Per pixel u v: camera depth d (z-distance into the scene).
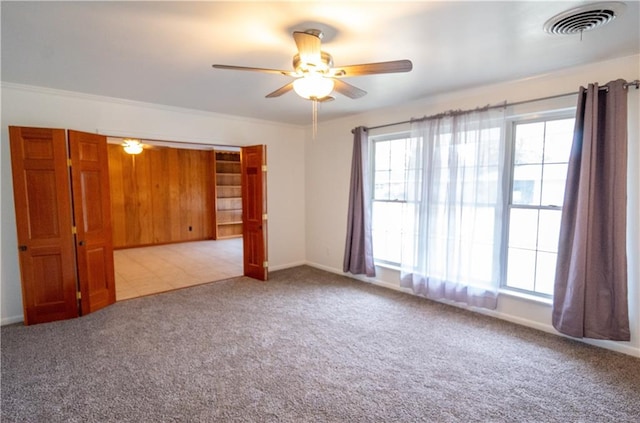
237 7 1.88
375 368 2.54
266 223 4.87
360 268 4.77
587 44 2.38
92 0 1.79
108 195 3.88
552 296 3.17
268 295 4.22
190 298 4.11
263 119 5.11
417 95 3.73
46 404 2.10
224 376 2.43
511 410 2.07
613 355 2.71
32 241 3.28
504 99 3.31
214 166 8.80
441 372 2.49
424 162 3.91
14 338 3.01
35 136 3.24
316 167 5.56
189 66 2.82
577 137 2.79
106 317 3.50
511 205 3.43
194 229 8.68
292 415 2.02
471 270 3.56
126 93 3.66
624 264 2.62
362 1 1.81
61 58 2.64
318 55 2.00
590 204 2.70
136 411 2.05
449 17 2.00
